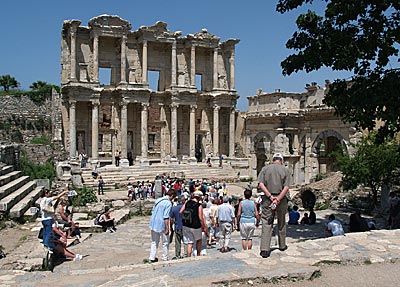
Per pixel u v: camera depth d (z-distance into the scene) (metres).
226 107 66.88
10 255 16.78
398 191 32.78
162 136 63.19
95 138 56.59
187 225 15.62
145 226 30.20
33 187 34.22
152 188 44.16
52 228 17.64
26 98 64.12
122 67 58.31
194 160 62.50
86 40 58.91
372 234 14.74
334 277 11.18
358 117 19.64
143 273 11.27
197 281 10.48
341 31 19.50
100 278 11.32
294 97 57.41
